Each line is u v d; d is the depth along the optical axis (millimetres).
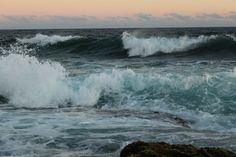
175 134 7969
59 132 8297
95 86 12500
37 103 11953
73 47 28375
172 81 12250
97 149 7102
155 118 9672
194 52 24766
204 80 12109
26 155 6750
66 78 13406
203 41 25359
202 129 8789
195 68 16516
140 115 10000
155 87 12234
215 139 7547
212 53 24359
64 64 19547
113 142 7469
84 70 16531
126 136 7875
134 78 12625
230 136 7793
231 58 22078
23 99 12062
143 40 25609
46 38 30234
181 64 18406
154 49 25094
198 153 5582
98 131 8336
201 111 10500
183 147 5734
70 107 11398
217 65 17578
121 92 12297
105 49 26531
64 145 7383
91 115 10047
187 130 8359
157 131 8250
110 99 11992
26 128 8664
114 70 13203
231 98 11086
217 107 10664
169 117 9789
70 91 12367
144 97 11836
